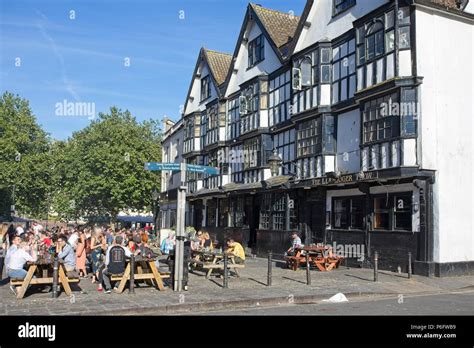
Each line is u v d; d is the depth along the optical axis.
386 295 12.77
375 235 17.59
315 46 20.77
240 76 29.50
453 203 16.11
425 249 15.65
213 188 32.03
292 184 21.64
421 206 15.85
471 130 16.78
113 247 12.10
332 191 20.09
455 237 16.02
